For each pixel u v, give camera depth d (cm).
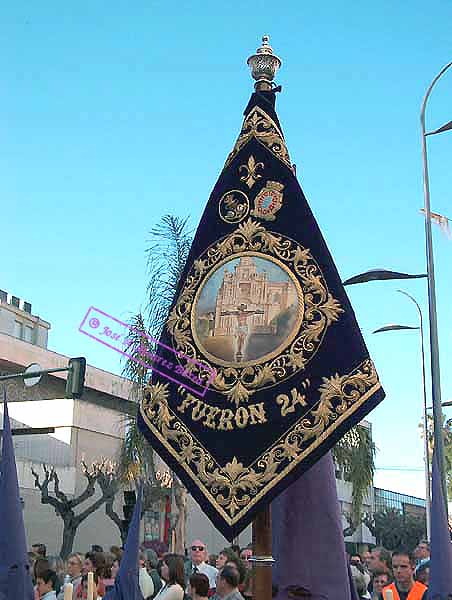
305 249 498
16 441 3897
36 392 4525
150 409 489
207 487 452
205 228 534
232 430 460
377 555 884
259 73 561
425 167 1434
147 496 2503
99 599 852
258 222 516
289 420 452
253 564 459
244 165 536
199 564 1030
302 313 479
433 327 1336
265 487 441
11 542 567
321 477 501
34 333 5675
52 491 3647
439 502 530
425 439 2336
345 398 449
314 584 484
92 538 3688
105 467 3362
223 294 503
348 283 1392
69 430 3803
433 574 520
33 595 574
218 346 488
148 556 1134
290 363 467
